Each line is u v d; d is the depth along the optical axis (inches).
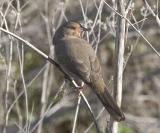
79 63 484.4
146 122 705.0
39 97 725.3
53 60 488.7
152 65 784.3
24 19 687.1
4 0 518.0
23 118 706.8
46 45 703.1
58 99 689.6
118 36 467.5
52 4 684.1
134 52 778.2
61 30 520.1
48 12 684.1
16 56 673.0
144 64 784.3
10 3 514.6
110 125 462.3
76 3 701.3
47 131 727.1
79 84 490.6
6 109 500.4
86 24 522.6
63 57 492.1
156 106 772.6
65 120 740.7
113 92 467.5
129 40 767.1
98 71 483.2
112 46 762.2
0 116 636.1
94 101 685.3
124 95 771.4
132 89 772.0
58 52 498.0
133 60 778.8
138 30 476.1
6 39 556.1
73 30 519.2
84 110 736.3
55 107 636.1
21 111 711.7
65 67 489.1
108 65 774.5
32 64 745.0
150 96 771.4
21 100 716.0
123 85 773.3
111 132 461.7
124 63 513.0
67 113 725.9
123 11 468.8
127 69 778.2
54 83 709.9
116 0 497.7
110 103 455.2
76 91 481.7
